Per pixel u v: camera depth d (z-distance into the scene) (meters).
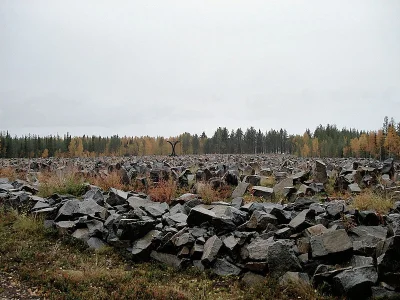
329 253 6.19
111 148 137.50
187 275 6.84
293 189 13.32
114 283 6.32
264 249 6.67
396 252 5.48
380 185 13.01
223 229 7.85
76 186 13.28
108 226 8.68
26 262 7.21
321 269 5.98
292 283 5.90
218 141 150.88
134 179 16.81
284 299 5.66
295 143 145.12
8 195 11.73
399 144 77.00
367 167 17.83
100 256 7.82
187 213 9.89
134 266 7.38
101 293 5.87
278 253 6.32
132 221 8.24
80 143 118.12
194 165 26.56
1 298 5.70
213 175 18.11
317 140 117.44
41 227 9.42
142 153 135.38
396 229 6.02
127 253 7.82
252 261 6.64
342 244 6.23
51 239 8.78
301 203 9.36
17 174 21.77
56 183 13.43
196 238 7.65
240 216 8.31
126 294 5.87
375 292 5.34
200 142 154.50
